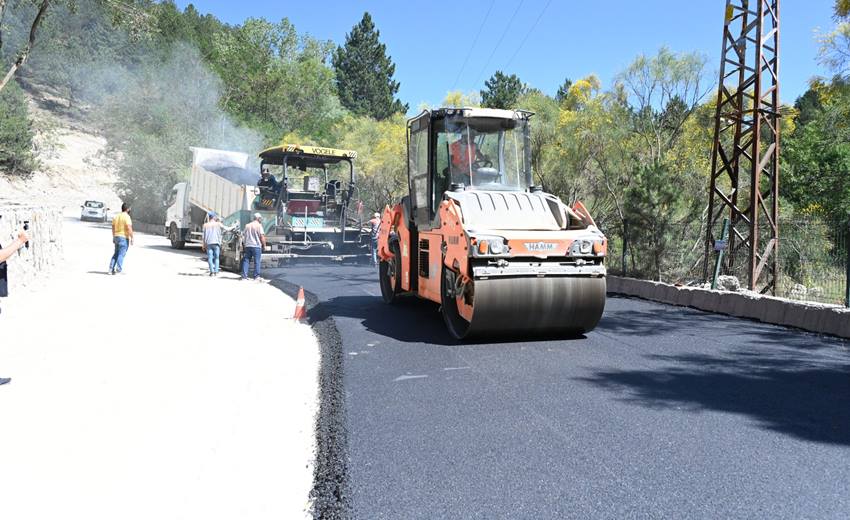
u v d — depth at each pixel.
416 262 9.58
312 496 3.63
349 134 36.66
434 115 8.78
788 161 23.00
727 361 6.68
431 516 3.35
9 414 5.02
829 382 5.84
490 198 8.02
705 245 12.18
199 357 6.99
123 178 38.22
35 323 8.70
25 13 57.50
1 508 3.49
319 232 17.86
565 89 53.09
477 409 5.13
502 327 7.44
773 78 11.27
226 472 4.01
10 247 5.26
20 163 52.19
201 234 22.05
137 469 4.03
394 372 6.32
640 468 3.94
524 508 3.43
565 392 5.59
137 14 20.86
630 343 7.62
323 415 4.98
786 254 10.99
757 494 3.57
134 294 11.74
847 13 12.73
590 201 17.66
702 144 17.58
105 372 6.26
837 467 3.93
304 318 9.61
